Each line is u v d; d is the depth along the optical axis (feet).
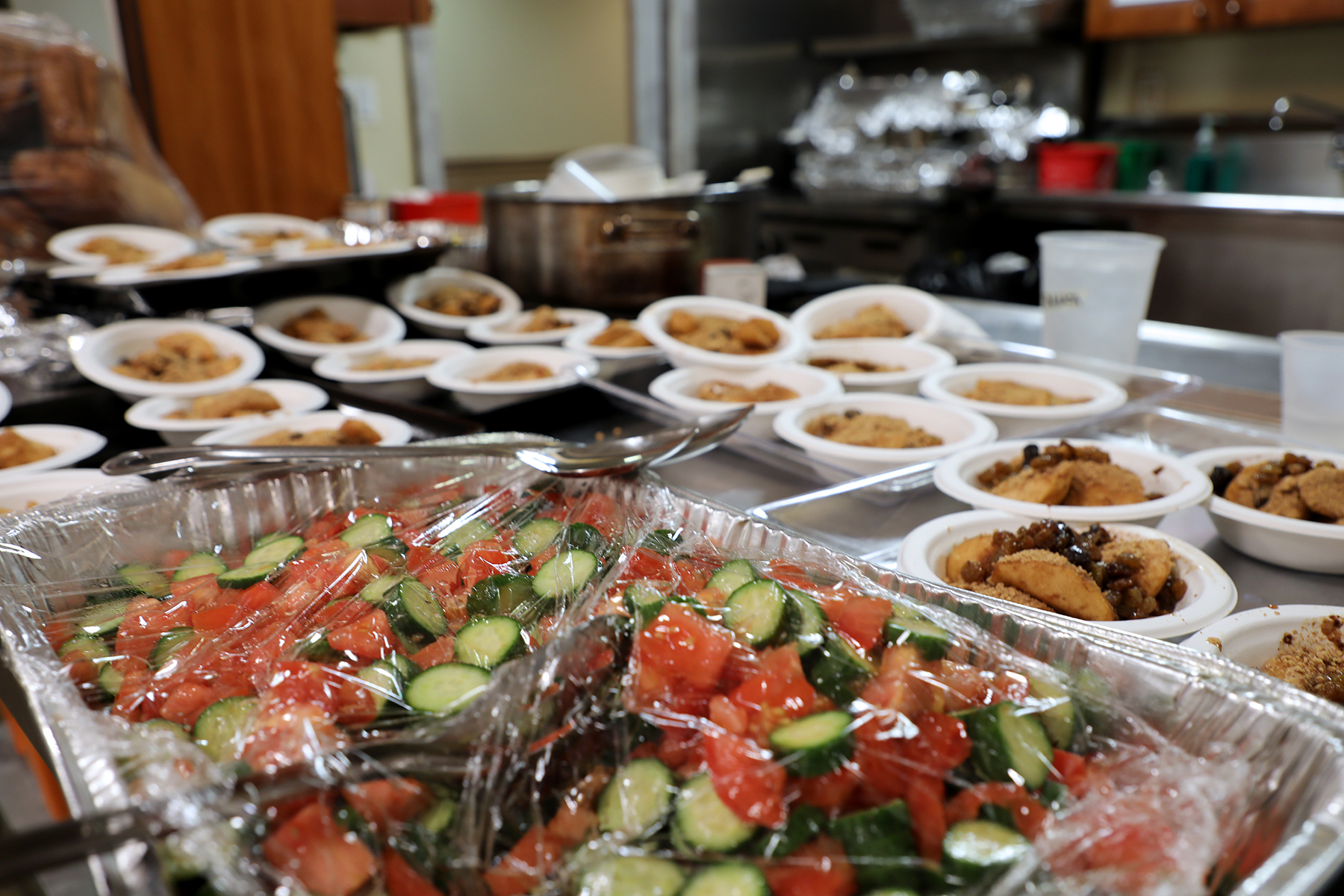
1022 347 4.65
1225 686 1.46
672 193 6.19
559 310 6.01
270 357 5.29
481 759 1.37
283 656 1.68
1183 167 11.73
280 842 1.19
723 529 2.15
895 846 1.24
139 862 1.06
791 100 14.76
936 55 13.94
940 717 1.42
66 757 1.35
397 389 4.36
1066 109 12.64
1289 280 9.42
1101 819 1.25
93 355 4.37
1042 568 2.09
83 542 2.23
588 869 1.25
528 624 1.77
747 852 1.23
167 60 9.08
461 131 16.93
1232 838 1.27
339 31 11.03
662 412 3.85
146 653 1.79
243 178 9.78
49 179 7.16
